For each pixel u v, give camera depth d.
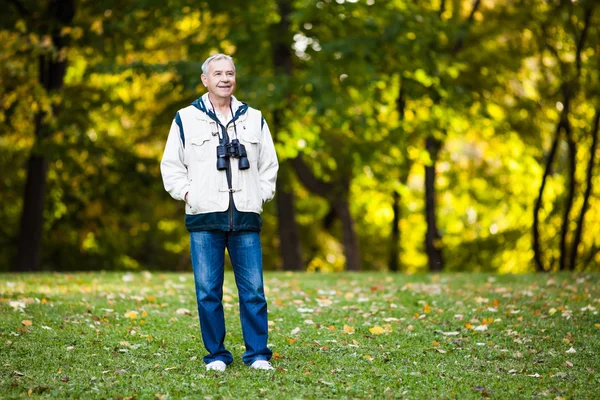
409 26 13.97
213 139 4.92
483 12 16.53
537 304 8.09
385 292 9.44
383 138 15.70
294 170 18.39
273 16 15.97
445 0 17.17
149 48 15.95
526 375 5.11
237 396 4.38
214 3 14.36
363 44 13.62
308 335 6.42
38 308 7.19
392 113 17.66
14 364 5.05
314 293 9.35
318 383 4.75
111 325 6.61
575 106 16.78
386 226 28.31
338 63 14.11
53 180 18.31
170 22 15.06
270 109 13.67
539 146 17.62
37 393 4.41
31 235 15.84
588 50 16.36
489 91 16.61
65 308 7.33
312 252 28.25
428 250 18.42
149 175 17.20
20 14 14.83
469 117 16.98
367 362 5.41
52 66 15.30
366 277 11.79
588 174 16.83
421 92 15.25
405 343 6.12
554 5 15.65
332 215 27.41
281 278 11.59
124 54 15.05
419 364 5.39
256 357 5.08
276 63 15.52
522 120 17.00
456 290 9.58
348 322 7.07
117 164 17.08
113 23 13.87
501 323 7.01
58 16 14.72
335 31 14.58
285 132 15.11
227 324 6.92
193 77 13.55
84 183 17.42
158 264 24.91
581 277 10.85
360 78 14.20
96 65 13.89
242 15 14.76
